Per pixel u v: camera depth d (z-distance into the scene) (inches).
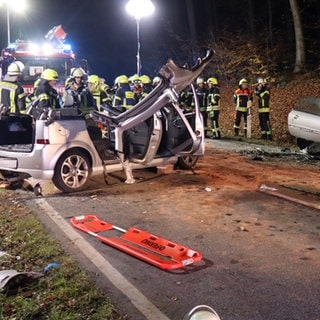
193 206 259.4
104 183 314.5
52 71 337.7
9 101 346.3
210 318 102.7
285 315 143.4
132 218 239.9
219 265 180.1
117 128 295.7
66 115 283.9
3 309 144.2
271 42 837.2
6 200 273.7
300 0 847.1
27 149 288.5
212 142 517.7
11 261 182.1
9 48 583.5
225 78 829.8
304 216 240.1
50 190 295.4
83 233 216.4
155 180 323.6
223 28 938.1
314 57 790.5
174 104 302.7
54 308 144.9
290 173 343.3
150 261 179.9
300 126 406.9
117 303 149.7
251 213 245.6
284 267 177.8
